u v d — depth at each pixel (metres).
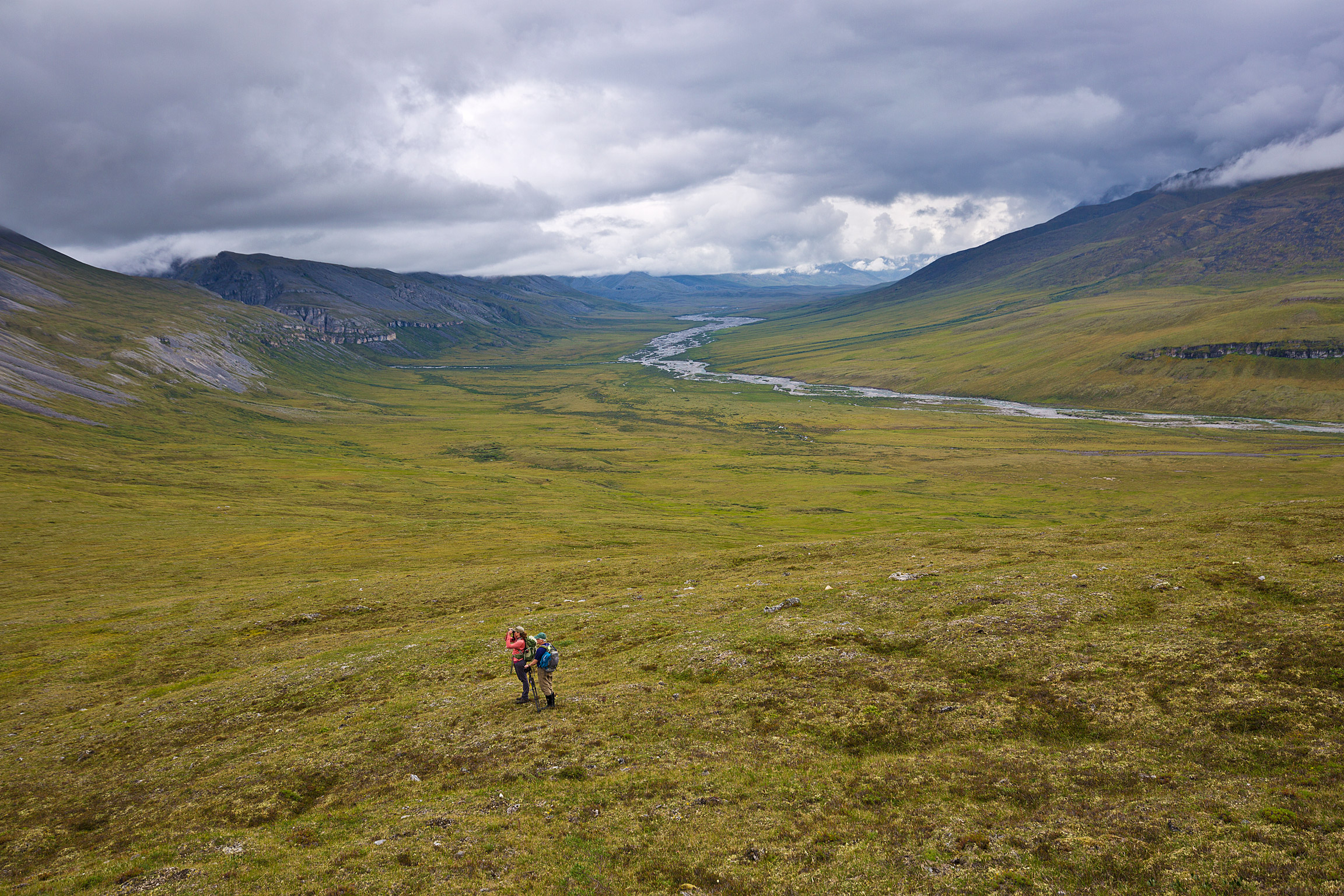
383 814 19.64
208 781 24.00
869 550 56.38
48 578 76.88
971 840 15.82
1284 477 168.75
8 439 181.62
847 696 24.95
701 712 24.98
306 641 46.16
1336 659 21.83
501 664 33.88
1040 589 33.50
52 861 19.77
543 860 16.66
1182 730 19.86
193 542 96.81
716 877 15.52
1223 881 13.25
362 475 179.88
